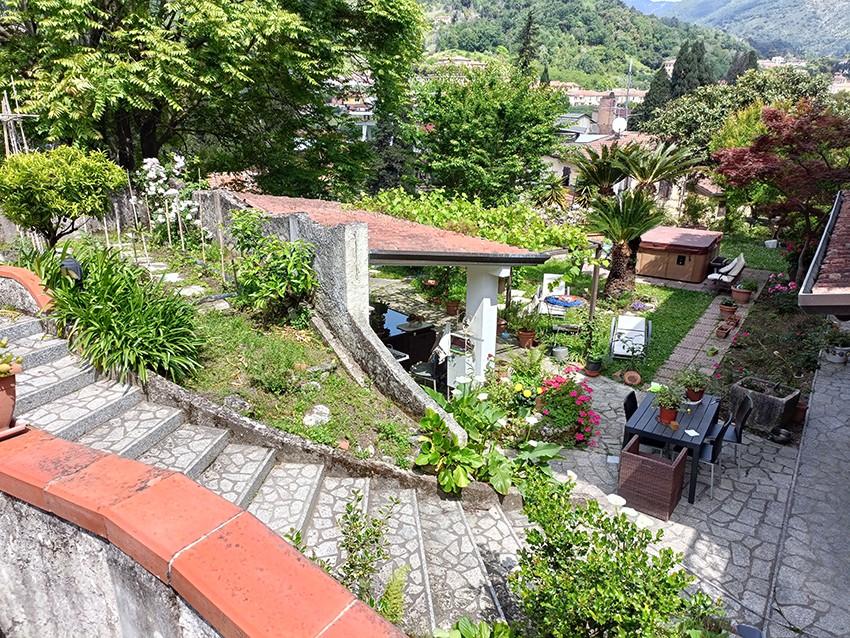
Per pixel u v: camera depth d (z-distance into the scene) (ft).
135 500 6.66
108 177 27.53
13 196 24.49
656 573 11.37
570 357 40.40
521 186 66.95
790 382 35.91
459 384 26.45
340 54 48.34
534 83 68.74
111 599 6.96
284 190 53.57
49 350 19.17
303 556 5.90
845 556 20.71
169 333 20.34
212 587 5.41
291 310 25.88
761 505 23.79
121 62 37.63
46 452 7.95
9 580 8.37
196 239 35.81
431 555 17.11
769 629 17.47
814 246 52.90
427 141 66.08
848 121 48.32
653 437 23.95
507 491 20.29
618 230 52.19
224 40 39.88
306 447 18.79
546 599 12.34
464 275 50.39
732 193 76.33
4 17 37.50
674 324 48.98
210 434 18.17
